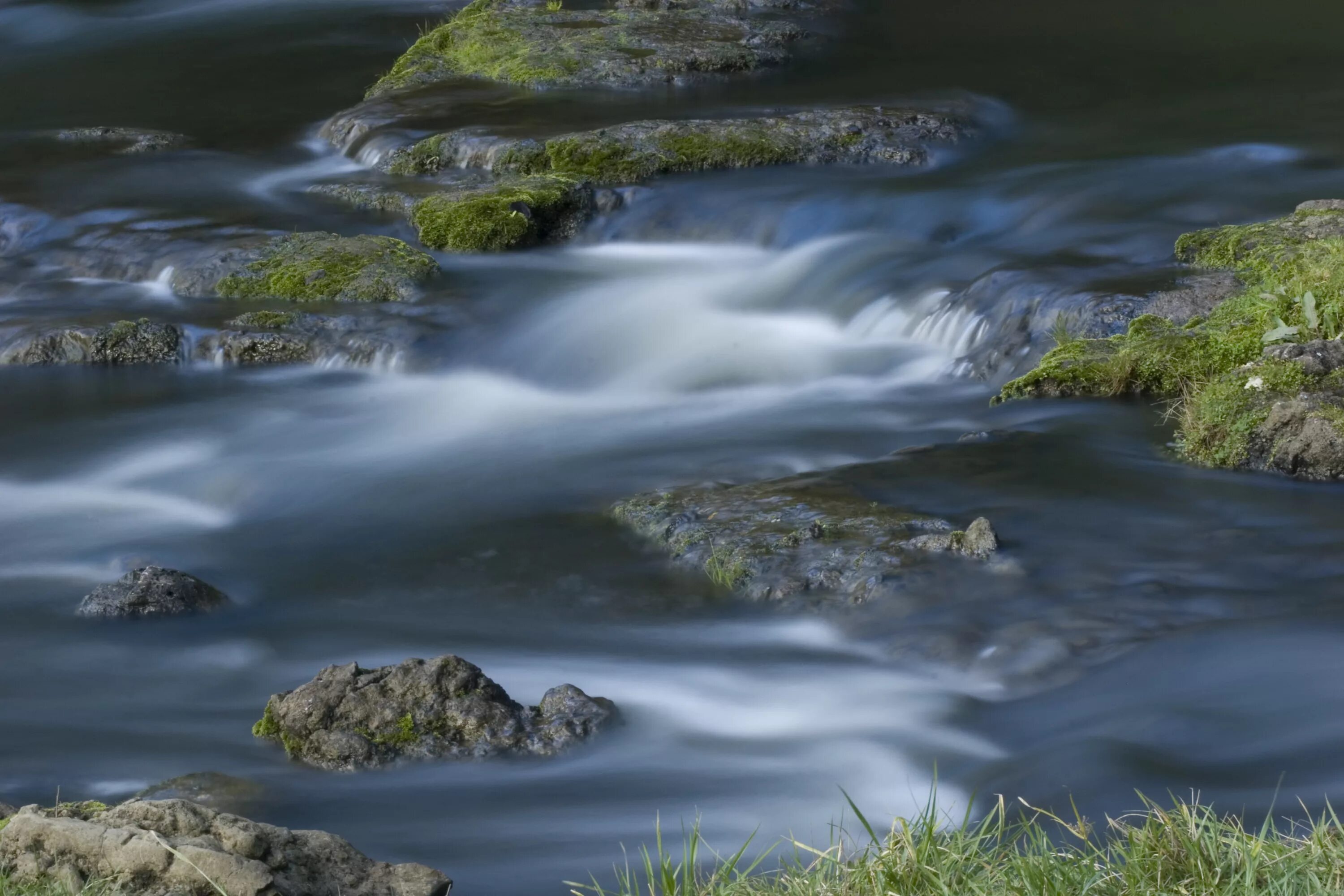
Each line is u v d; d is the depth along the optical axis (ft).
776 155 62.13
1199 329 40.98
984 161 61.72
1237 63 76.13
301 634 31.42
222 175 67.77
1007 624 28.66
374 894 18.63
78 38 97.50
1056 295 44.80
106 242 58.80
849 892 17.93
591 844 22.77
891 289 50.65
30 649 31.04
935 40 83.76
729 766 25.05
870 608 29.91
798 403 44.50
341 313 51.75
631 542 34.86
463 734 25.73
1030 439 37.81
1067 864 17.95
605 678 28.50
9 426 45.68
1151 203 53.62
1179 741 24.02
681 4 88.99
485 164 63.72
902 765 24.71
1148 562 30.76
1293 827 20.29
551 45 79.30
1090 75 75.05
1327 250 42.86
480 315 51.65
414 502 38.68
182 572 33.45
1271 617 28.12
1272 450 35.04
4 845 18.17
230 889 17.52
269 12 102.83
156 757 26.09
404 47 92.94
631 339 49.96
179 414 46.26
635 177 61.11
